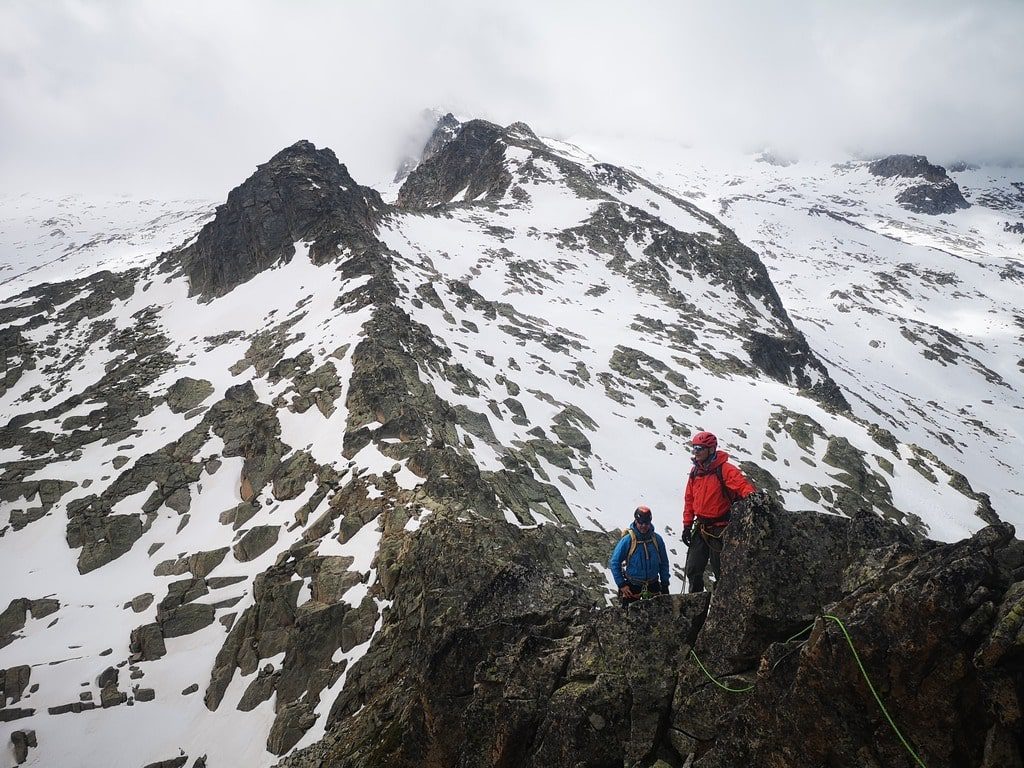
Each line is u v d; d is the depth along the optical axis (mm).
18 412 43719
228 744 17844
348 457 27641
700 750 7832
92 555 27641
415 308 46781
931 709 6059
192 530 27906
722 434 44469
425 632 12812
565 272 77562
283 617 20906
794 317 127625
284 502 27234
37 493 32062
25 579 26531
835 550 8422
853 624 6605
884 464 45750
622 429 41219
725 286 87938
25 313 61781
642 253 89250
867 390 88000
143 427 37562
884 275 169250
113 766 17922
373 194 77938
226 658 20641
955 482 46656
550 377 45250
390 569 19953
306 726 16922
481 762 9438
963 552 6688
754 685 7473
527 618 11570
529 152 119875
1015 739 5641
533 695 9422
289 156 71812
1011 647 5703
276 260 58375
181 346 49719
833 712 6570
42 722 19266
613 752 8383
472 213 92250
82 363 50625
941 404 99000
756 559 8344
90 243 199750
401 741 11797
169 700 19891
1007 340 131750
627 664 8930
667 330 65875
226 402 36875
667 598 9320
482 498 24391
